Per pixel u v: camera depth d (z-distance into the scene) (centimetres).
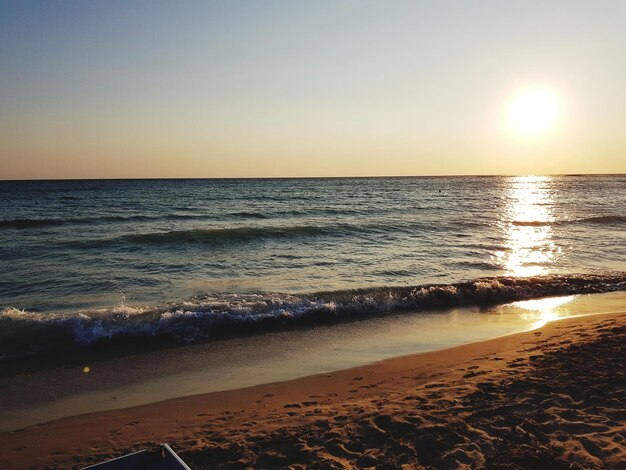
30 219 3147
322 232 2614
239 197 6272
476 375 717
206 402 676
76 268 1652
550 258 1977
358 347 938
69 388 738
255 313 1123
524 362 753
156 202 5209
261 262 1788
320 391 707
